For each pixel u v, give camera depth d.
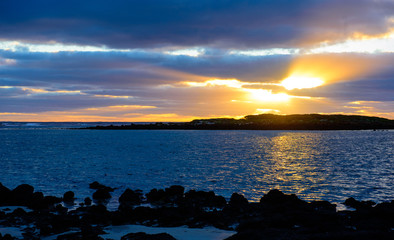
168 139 144.50
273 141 129.12
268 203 25.25
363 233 15.37
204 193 29.16
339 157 68.75
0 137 157.25
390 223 19.06
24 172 47.94
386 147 97.38
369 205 25.84
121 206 26.16
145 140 136.38
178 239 17.09
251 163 57.62
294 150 86.69
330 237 14.94
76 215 22.31
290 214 20.45
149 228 19.52
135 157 68.31
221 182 39.06
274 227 18.36
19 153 78.06
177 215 21.88
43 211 24.45
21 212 23.61
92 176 44.22
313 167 52.47
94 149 90.06
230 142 122.31
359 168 51.41
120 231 18.86
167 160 62.56
